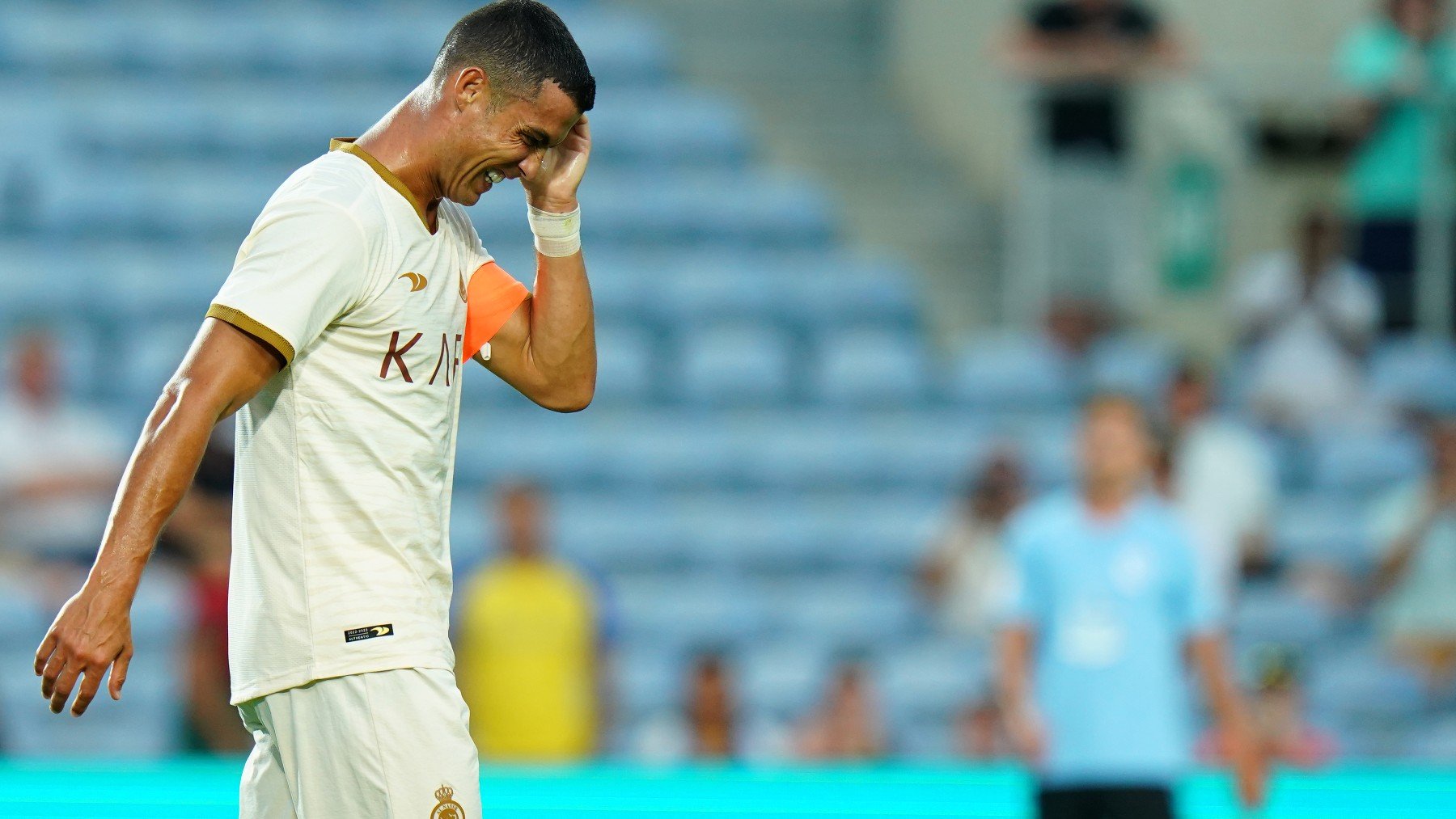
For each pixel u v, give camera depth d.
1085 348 37.62
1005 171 42.66
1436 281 36.66
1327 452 35.28
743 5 50.41
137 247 40.28
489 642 25.75
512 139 9.43
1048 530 18.42
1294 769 22.34
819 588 33.69
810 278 41.56
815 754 26.69
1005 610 18.50
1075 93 36.91
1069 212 37.12
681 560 34.31
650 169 44.59
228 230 41.38
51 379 32.81
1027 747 18.20
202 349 8.82
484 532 33.59
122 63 45.81
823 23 50.56
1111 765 17.80
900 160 46.31
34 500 30.89
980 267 43.59
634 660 31.28
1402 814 18.95
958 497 36.12
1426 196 36.59
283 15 48.94
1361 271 37.03
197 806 17.97
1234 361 37.09
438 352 9.61
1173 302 37.62
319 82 46.59
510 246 40.19
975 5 44.16
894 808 18.89
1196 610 18.19
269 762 9.79
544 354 10.49
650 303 40.28
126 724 28.58
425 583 9.63
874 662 30.83
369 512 9.36
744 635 32.41
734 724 26.61
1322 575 30.53
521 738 25.59
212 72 46.28
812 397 38.78
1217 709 18.30
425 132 9.43
